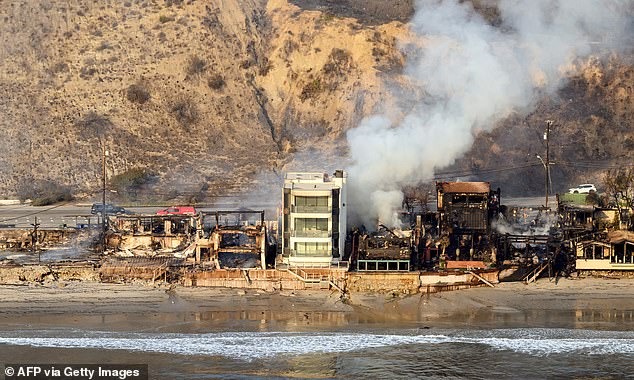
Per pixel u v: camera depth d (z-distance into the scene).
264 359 168.25
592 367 165.00
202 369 163.12
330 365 165.38
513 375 161.00
